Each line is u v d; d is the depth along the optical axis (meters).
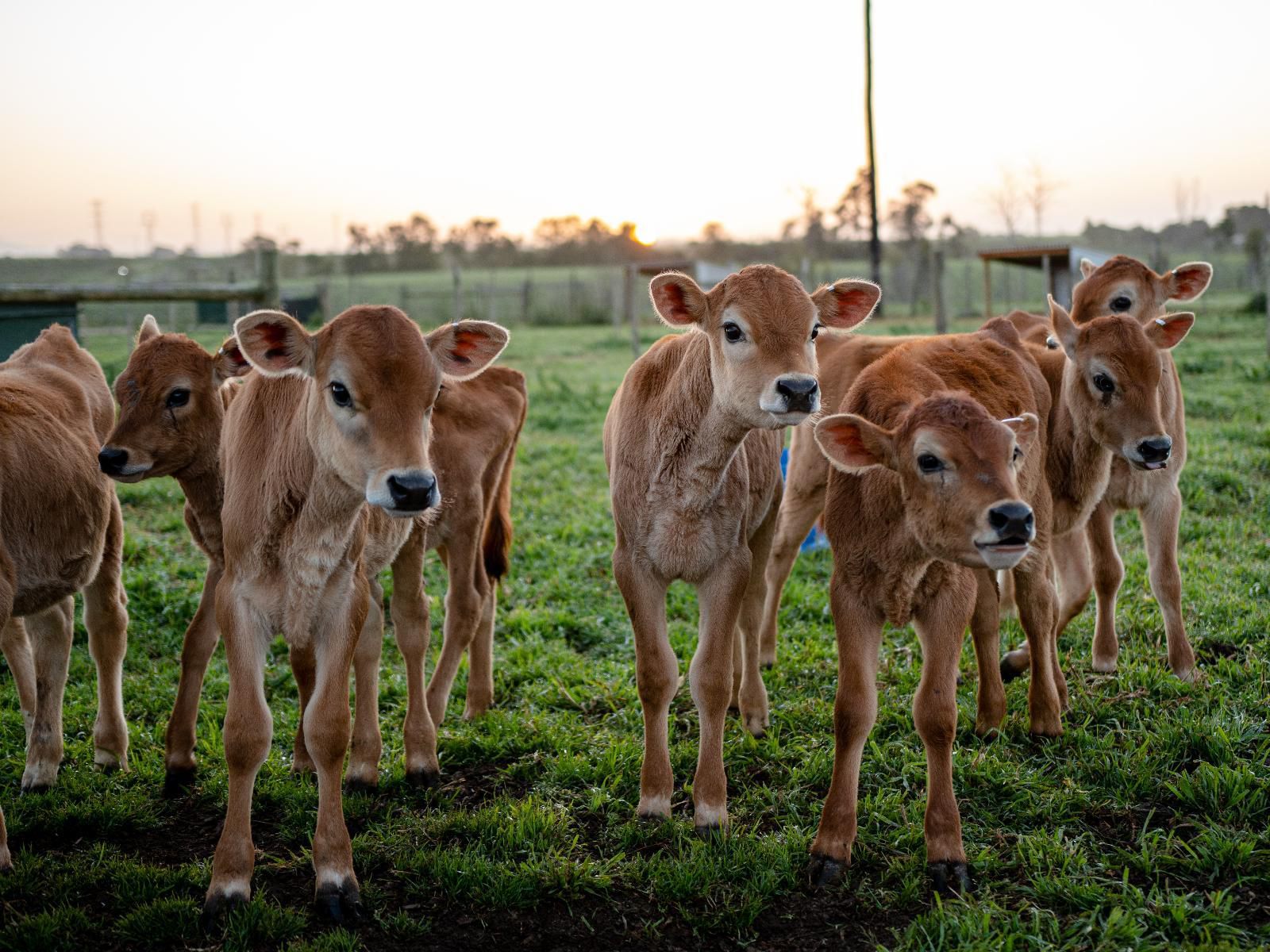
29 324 10.91
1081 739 4.98
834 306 4.71
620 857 4.25
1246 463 9.75
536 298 48.06
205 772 5.07
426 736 5.09
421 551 5.16
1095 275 6.70
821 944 3.76
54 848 4.45
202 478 5.12
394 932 3.85
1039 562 5.09
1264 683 5.41
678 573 4.73
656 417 4.71
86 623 5.19
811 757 4.98
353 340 3.87
